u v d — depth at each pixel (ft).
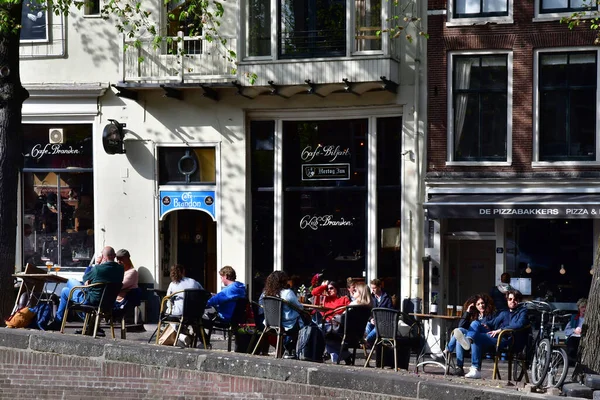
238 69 78.28
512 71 74.69
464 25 75.31
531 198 72.23
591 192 72.43
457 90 76.13
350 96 78.54
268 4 78.54
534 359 51.57
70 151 84.33
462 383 41.68
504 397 38.81
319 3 77.51
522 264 75.41
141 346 46.52
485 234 76.28
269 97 80.48
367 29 76.74
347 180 79.61
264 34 78.59
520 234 75.46
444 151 75.97
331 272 79.87
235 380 44.27
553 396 39.06
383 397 41.11
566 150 74.18
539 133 74.43
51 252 84.48
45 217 84.69
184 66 80.94
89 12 84.02
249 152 81.97
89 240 84.17
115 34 82.84
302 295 73.51
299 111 80.23
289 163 81.20
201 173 82.64
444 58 75.92
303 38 77.82
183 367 45.32
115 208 83.35
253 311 57.16
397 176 78.07
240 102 81.15
